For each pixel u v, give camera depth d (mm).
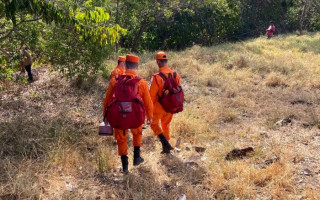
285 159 4605
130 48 17172
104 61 9680
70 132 5574
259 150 4914
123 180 4242
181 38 19625
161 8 16078
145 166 4617
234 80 9695
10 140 5324
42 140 5199
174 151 5141
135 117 4020
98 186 4152
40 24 7762
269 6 26000
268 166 4449
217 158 4812
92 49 8430
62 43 8180
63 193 3914
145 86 4270
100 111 7012
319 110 6855
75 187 4094
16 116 6430
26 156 4699
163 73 4730
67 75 8477
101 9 5551
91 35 5801
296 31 24984
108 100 4254
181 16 19250
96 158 4703
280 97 7949
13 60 7516
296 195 3830
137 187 4078
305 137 5508
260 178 4133
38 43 8344
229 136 5699
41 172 4309
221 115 6656
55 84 8945
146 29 18625
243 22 23562
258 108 7160
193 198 3840
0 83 8320
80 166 4598
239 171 4340
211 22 20250
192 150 5164
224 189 4020
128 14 14969
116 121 4008
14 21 4652
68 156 4703
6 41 7527
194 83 9375
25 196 3787
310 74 9930
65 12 5219
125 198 3852
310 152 4918
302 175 4266
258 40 19266
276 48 15695
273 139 5453
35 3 4762
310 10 25797
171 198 3832
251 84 9242
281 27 26438
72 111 6852
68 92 8344
